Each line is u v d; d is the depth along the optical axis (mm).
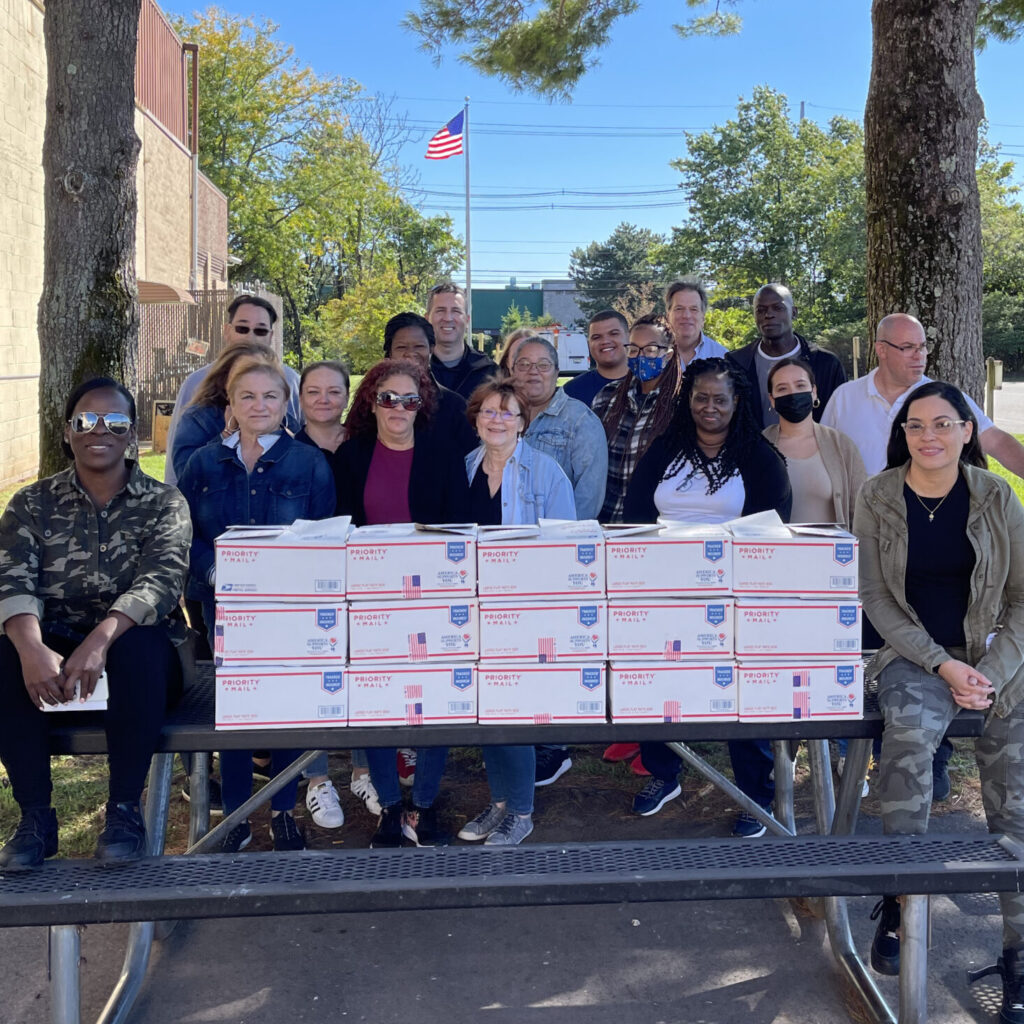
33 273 11891
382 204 44906
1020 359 50219
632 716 2723
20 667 2666
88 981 3086
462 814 4164
